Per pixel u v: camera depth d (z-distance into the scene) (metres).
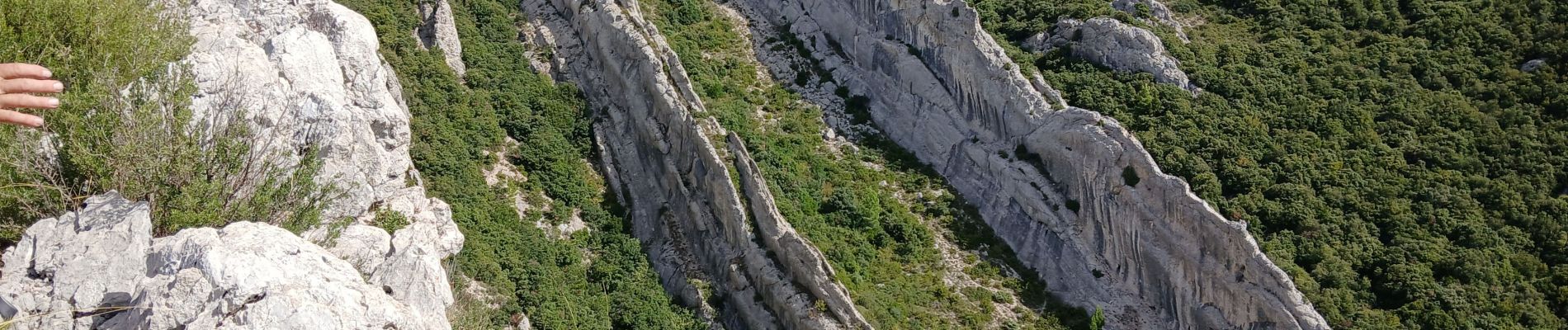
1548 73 53.12
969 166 54.44
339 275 28.64
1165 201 49.50
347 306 27.34
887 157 55.34
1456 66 54.53
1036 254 51.25
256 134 36.22
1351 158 51.00
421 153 50.06
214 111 35.38
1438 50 55.72
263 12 44.59
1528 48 54.66
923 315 46.88
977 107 55.16
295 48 41.03
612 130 55.34
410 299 33.34
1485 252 46.97
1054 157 52.44
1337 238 48.28
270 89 37.91
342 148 38.81
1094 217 51.09
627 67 56.03
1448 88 53.75
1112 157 50.75
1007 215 52.38
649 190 53.19
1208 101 53.41
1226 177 50.31
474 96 54.97
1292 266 47.22
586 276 48.75
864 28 59.69
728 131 52.69
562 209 51.00
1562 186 49.38
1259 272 47.12
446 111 53.50
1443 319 44.81
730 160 51.28
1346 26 58.03
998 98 54.34
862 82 58.62
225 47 38.00
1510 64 54.28
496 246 47.59
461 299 42.44
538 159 53.09
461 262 44.88
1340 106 53.03
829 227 50.16
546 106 55.75
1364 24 57.88
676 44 58.25
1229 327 47.88
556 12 61.25
